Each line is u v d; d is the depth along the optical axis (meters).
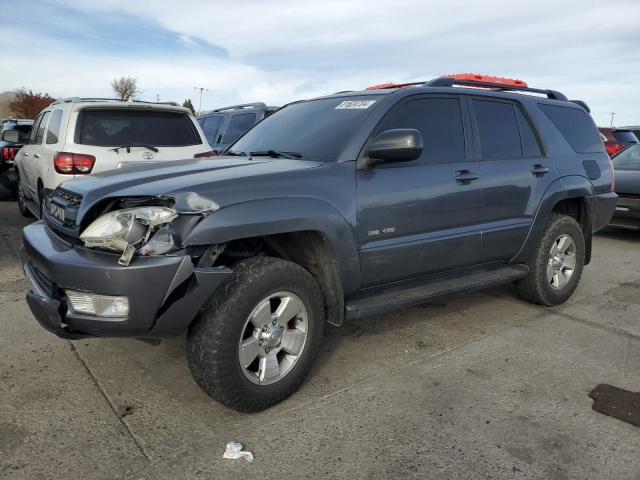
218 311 2.81
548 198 4.66
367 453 2.69
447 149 4.02
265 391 3.01
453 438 2.83
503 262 4.60
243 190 2.93
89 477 2.46
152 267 2.61
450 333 4.31
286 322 3.10
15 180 11.27
